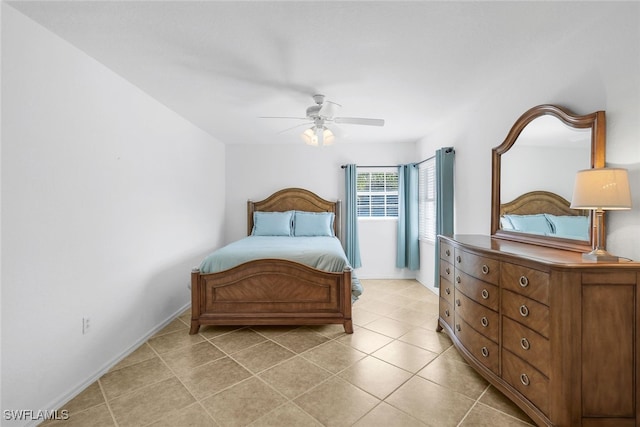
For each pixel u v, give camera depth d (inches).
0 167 57.2
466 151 121.1
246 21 64.0
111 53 77.5
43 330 65.5
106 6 58.7
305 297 109.9
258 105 116.1
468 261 83.9
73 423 63.4
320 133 114.1
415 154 182.9
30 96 62.9
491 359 73.5
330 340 102.4
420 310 131.3
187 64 83.3
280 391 73.8
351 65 84.0
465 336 85.6
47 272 66.7
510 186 92.6
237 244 134.6
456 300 91.9
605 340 54.8
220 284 109.5
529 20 64.8
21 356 60.6
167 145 119.3
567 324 54.5
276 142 183.2
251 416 65.0
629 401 54.9
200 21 64.0
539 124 80.6
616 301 54.7
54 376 67.9
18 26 60.4
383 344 99.1
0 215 57.1
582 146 68.2
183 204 133.1
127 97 94.4
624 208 55.9
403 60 81.7
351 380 78.4
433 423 62.6
